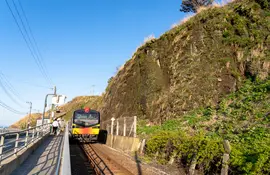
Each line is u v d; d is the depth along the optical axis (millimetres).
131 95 27312
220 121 13328
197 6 30625
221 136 11594
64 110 93375
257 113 11875
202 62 19469
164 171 10867
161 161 12633
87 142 23875
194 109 17625
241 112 12938
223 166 8195
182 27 23703
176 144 11953
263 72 14961
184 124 15891
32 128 13469
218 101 16375
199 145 9898
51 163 10344
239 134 10914
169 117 19125
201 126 14109
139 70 27188
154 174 10328
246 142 9797
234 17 19531
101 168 11531
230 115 13359
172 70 22000
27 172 8602
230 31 19109
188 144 10711
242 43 17719
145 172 10695
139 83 26219
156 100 21953
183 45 22141
